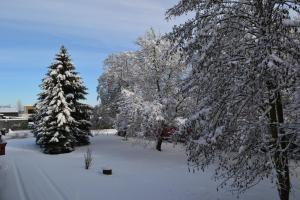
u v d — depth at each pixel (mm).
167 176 18234
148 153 27891
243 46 9211
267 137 9266
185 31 9977
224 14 9688
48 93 35156
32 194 13414
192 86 9953
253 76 8516
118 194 14008
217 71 9188
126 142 35250
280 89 8695
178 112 19484
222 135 9023
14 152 34156
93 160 25094
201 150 9406
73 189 14672
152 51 27453
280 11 8773
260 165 9086
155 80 27688
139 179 17422
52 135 33031
